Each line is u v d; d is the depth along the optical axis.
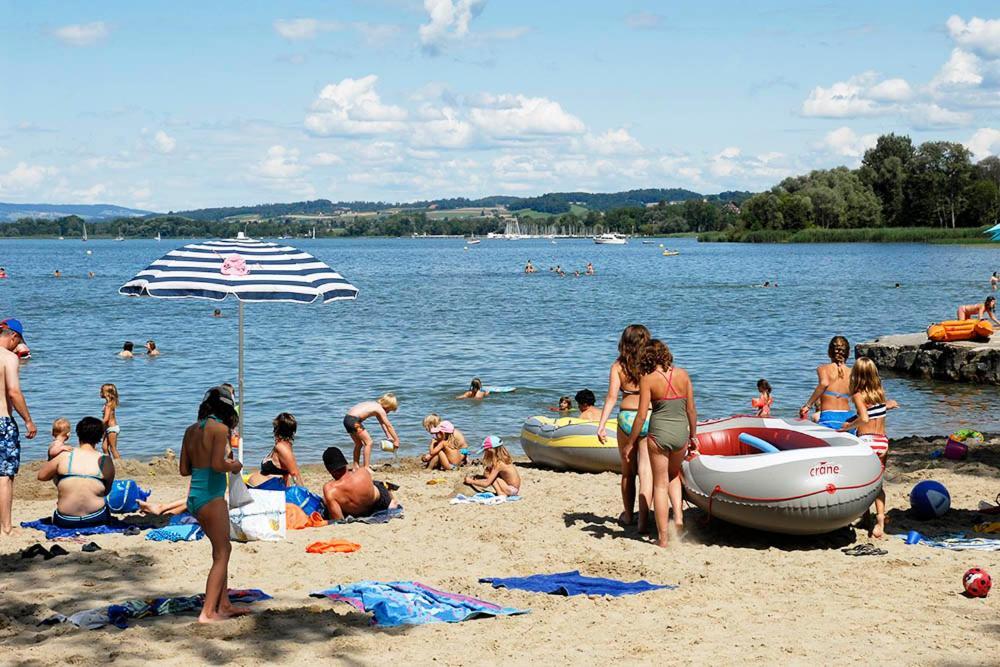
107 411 15.19
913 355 26.75
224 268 10.65
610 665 6.02
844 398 10.80
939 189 156.62
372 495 10.62
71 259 129.12
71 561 8.69
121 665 6.02
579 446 13.55
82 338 35.06
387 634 6.62
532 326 39.38
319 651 6.28
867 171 166.62
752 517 9.02
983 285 63.62
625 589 7.70
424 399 22.06
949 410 21.08
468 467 14.77
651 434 9.14
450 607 7.15
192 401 21.70
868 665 5.95
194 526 9.77
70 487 9.93
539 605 7.30
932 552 8.84
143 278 10.56
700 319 42.34
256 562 8.73
